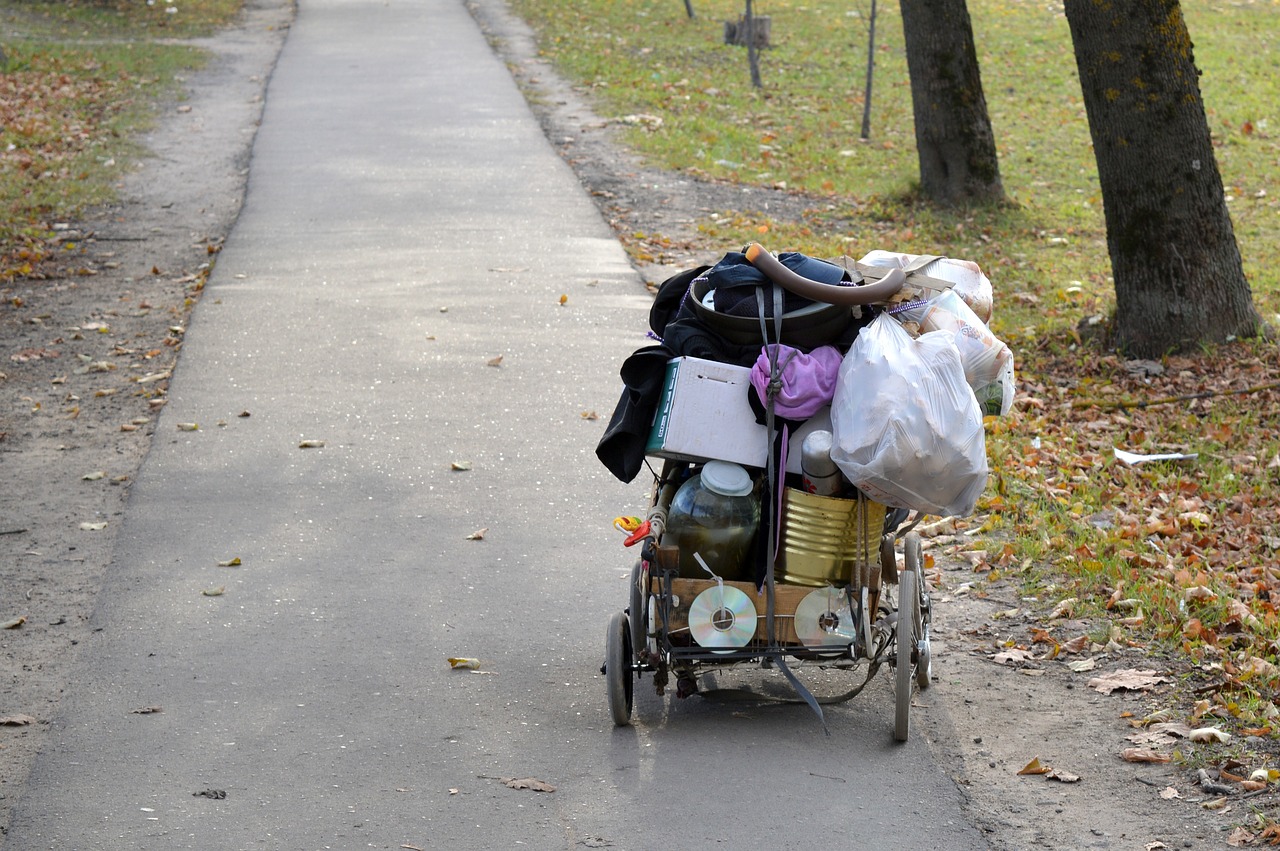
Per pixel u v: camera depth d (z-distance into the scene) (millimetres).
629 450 7324
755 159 26281
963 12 22875
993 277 18859
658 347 7410
